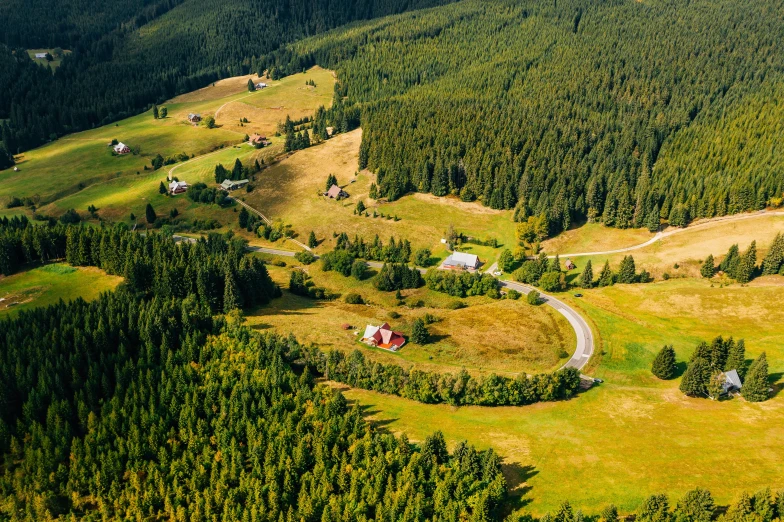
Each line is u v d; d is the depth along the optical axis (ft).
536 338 507.30
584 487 324.80
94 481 316.60
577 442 364.17
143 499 310.65
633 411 398.62
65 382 372.58
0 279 547.08
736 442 358.23
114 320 416.67
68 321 416.46
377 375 415.64
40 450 326.44
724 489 317.83
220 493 310.65
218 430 347.97
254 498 309.83
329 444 340.59
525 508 311.47
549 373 442.50
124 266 536.42
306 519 303.68
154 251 547.49
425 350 483.92
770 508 284.20
